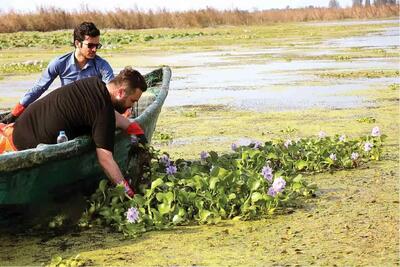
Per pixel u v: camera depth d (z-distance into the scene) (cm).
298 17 8300
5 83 2088
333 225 669
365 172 870
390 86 1772
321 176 856
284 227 666
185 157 986
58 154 629
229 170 784
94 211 682
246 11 7356
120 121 707
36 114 685
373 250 600
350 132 1152
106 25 6384
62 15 6166
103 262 589
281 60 2784
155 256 599
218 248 614
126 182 691
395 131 1152
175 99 1669
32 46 4128
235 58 2944
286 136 1134
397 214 700
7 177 605
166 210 671
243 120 1312
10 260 599
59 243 636
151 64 2683
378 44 3688
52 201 658
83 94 677
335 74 2148
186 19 6750
